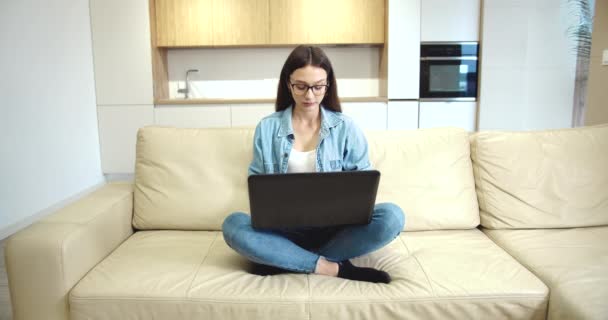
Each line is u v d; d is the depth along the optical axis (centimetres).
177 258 159
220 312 134
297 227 147
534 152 196
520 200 191
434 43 434
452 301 135
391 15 428
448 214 188
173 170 192
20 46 322
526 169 193
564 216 189
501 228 190
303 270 150
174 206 188
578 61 426
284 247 149
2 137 301
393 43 432
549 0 421
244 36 439
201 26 437
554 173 193
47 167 354
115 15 421
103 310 136
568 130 204
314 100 162
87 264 152
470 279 142
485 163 197
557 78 433
